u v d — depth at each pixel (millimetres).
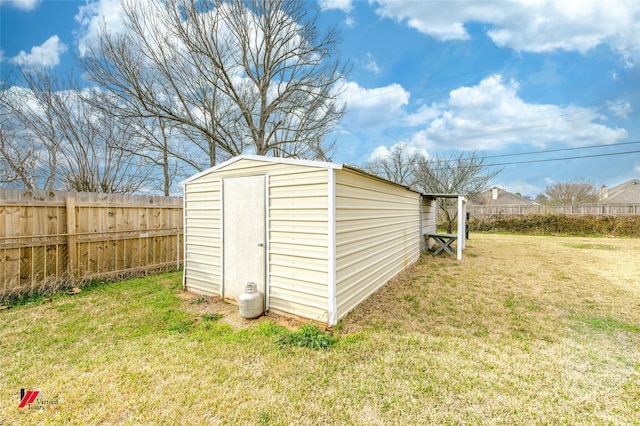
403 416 1977
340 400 2131
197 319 3645
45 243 4578
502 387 2266
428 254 8719
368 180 4426
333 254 3285
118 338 3098
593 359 2672
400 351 2811
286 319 3609
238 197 4133
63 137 7445
